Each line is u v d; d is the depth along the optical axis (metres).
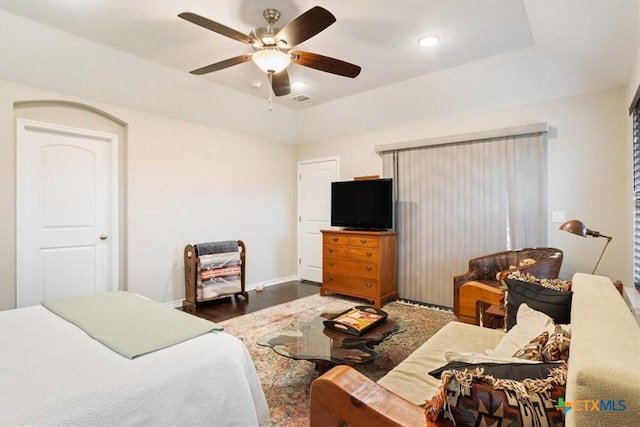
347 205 4.46
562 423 0.74
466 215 3.73
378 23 2.55
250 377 1.55
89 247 3.47
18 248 2.96
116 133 3.59
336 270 4.32
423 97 3.83
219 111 4.21
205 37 2.77
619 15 1.85
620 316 0.96
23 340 1.43
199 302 4.16
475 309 2.68
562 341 1.10
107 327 1.56
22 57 2.69
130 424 1.07
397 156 4.31
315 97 4.27
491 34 2.71
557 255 2.86
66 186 3.32
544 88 3.21
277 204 5.32
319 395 0.90
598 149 3.03
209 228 4.38
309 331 2.32
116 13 2.42
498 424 0.76
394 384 1.35
